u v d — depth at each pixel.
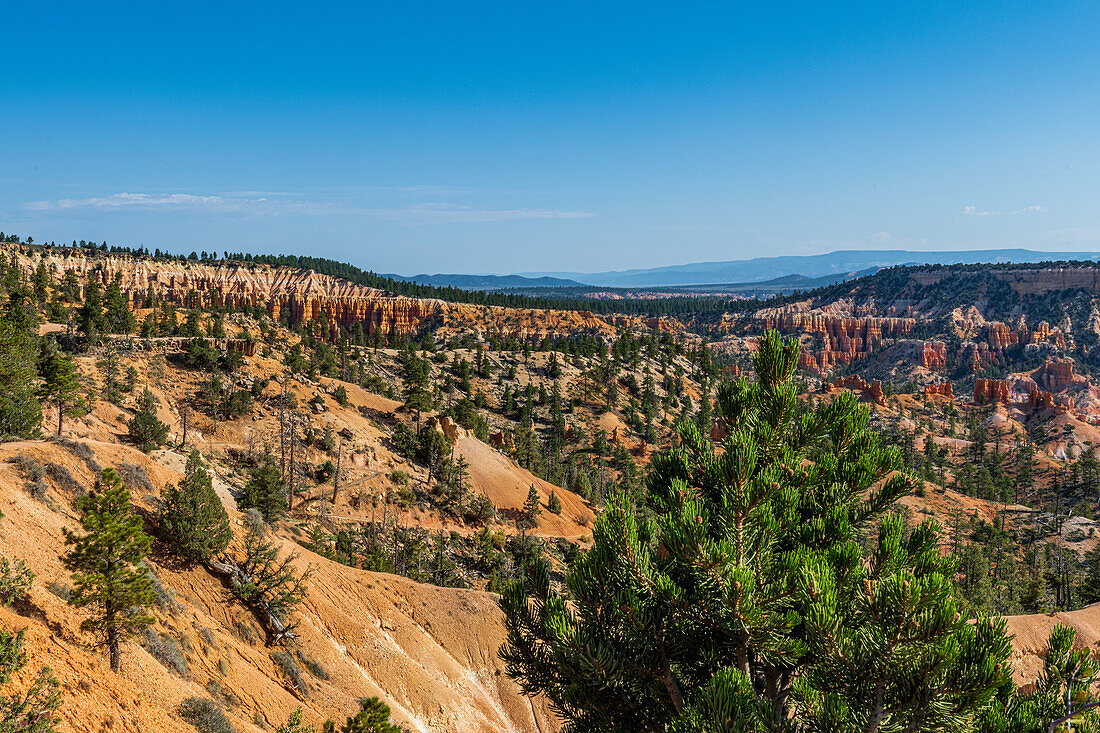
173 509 41.31
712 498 16.67
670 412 198.25
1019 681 60.69
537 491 122.38
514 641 15.75
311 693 39.50
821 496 16.73
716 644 15.13
